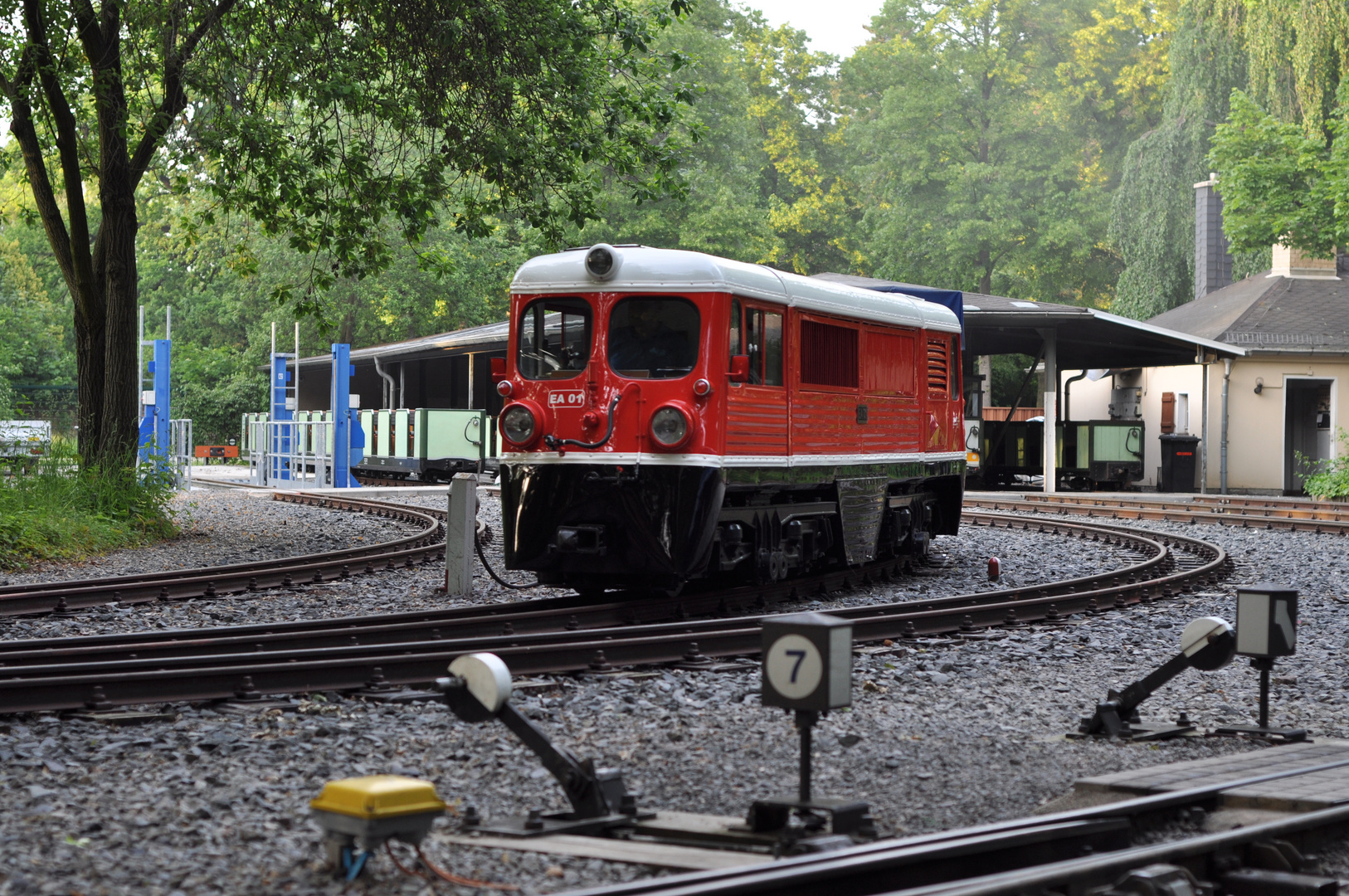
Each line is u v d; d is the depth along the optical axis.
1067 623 12.36
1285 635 7.62
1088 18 70.69
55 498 18.55
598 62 21.03
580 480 12.02
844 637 5.03
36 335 76.19
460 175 21.62
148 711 7.43
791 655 5.04
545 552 12.16
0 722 7.22
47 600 12.15
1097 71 70.00
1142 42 69.94
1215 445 38.47
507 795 5.93
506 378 12.53
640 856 4.81
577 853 4.86
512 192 21.19
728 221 57.47
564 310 12.30
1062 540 22.03
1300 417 41.12
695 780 6.29
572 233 55.75
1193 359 37.94
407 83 20.59
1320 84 41.62
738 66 67.69
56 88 19.66
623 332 12.09
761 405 12.64
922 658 10.22
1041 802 5.98
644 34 21.05
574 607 11.37
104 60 19.95
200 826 5.17
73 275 20.78
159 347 32.72
